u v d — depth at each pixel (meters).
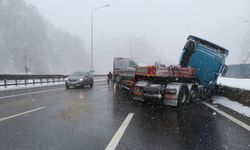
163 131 7.82
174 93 12.73
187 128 8.23
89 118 9.58
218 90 17.92
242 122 9.23
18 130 7.65
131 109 11.85
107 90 21.89
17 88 23.36
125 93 19.17
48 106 12.17
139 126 8.42
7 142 6.52
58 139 6.83
